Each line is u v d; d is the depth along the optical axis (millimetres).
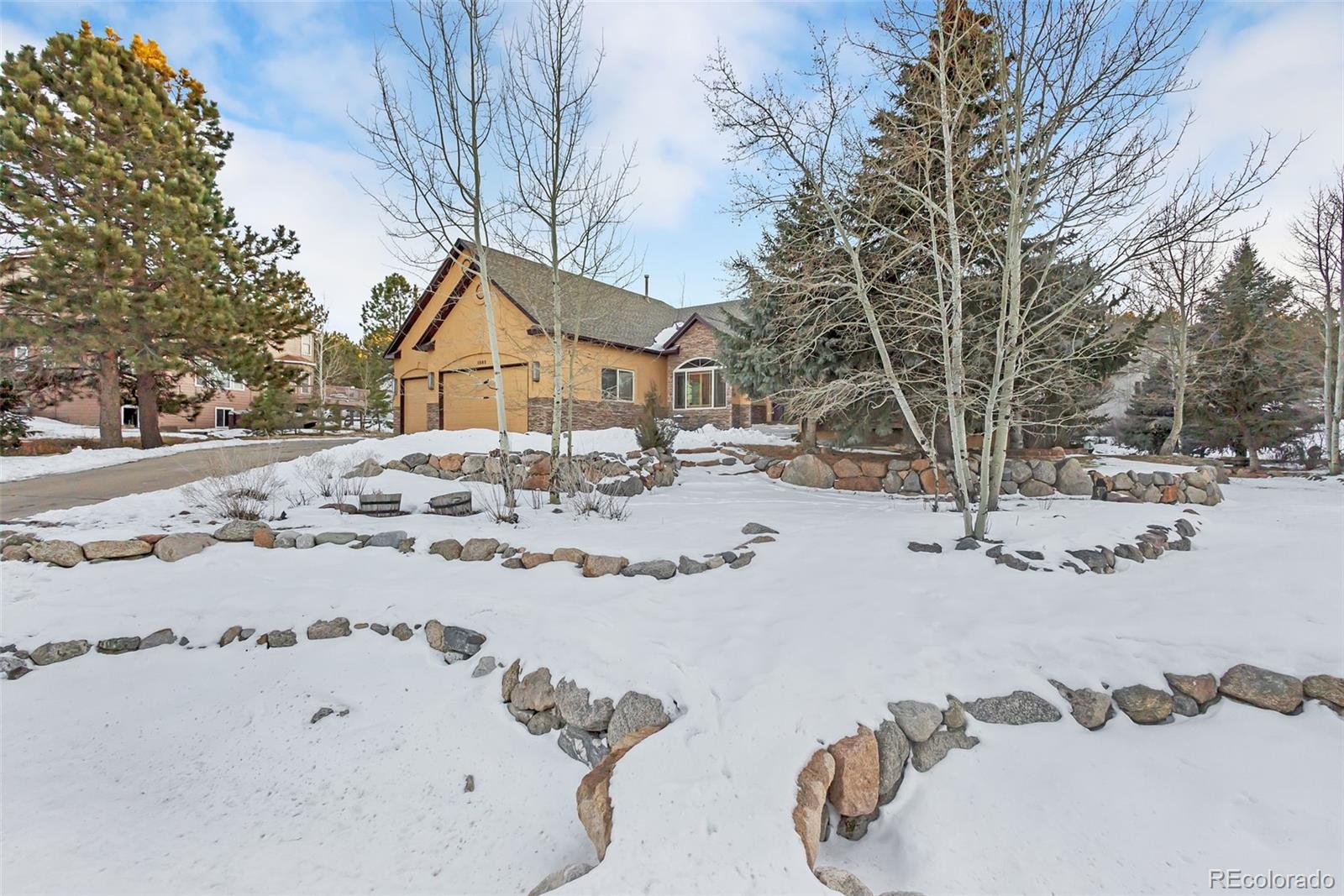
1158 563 4691
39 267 11633
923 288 6863
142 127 13117
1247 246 16109
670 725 2920
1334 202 13828
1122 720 3055
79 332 12484
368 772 3324
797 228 7734
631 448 10547
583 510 6855
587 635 3898
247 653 4469
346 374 35688
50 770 3318
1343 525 5715
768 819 2215
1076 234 5281
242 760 3447
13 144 11766
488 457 8898
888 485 9008
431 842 2779
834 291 7148
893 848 2537
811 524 6082
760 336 9906
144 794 3146
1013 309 5027
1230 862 2252
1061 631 3516
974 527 5227
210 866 2609
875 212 6727
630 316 19297
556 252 7453
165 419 26203
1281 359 15375
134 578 5219
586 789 2537
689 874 1957
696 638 3705
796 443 11680
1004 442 6168
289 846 2760
